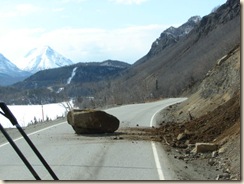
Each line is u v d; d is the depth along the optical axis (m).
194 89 94.75
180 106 37.00
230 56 28.11
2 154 14.33
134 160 12.75
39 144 16.73
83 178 10.20
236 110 16.72
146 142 16.89
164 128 22.66
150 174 10.62
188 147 15.45
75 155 13.83
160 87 152.38
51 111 79.88
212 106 25.31
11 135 19.88
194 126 20.41
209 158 13.10
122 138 18.25
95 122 19.98
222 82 26.55
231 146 13.06
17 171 11.30
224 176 10.48
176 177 10.23
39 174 10.78
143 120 28.42
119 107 45.81
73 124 20.14
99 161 12.63
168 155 13.72
